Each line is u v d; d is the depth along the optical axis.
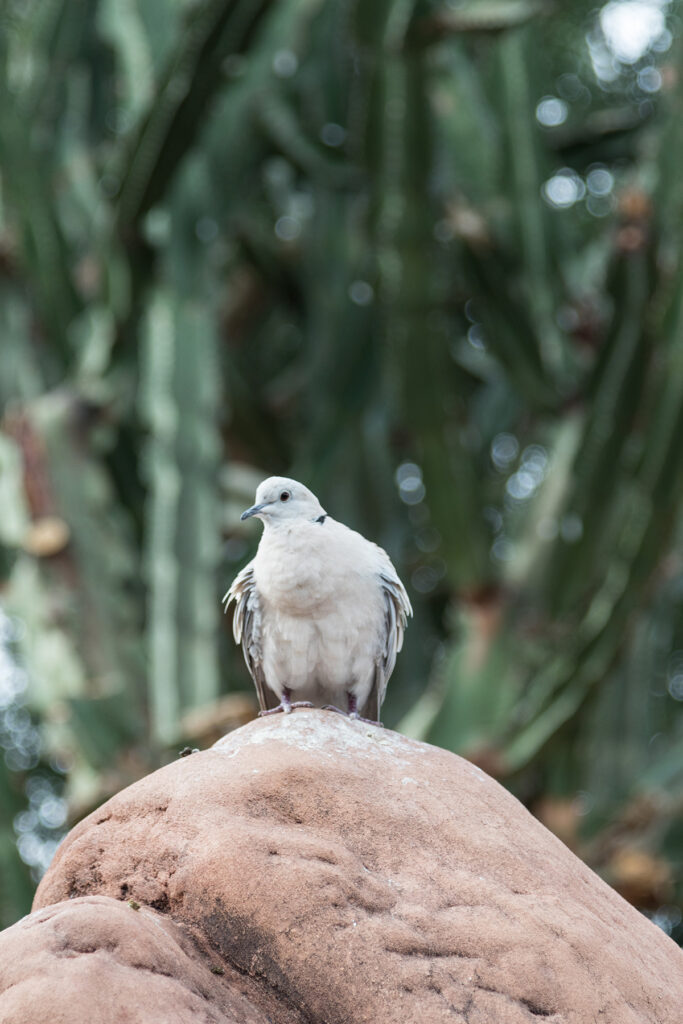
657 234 14.47
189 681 14.05
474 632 15.07
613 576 13.61
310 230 19.67
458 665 14.95
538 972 6.37
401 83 14.14
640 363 14.45
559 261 16.47
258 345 23.50
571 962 6.45
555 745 13.93
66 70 18.12
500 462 24.08
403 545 21.36
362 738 7.47
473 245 16.19
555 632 14.80
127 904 6.37
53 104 18.03
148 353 15.54
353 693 8.75
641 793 15.47
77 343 16.39
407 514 22.22
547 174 16.84
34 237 16.08
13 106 16.11
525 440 22.16
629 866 15.27
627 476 14.61
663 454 13.45
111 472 17.34
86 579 14.94
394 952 6.31
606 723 18.19
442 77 17.05
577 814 16.11
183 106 14.45
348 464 19.86
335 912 6.38
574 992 6.34
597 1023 6.28
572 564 14.88
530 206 16.36
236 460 21.89
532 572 15.19
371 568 8.42
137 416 17.05
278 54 17.72
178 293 15.75
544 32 21.16
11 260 16.27
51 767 23.83
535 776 16.08
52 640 14.73
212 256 16.30
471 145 16.67
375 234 14.84
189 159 16.53
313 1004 6.24
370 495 20.50
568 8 22.09
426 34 13.92
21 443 15.27
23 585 15.12
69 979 5.67
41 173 16.48
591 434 14.75
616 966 6.55
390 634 8.69
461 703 14.72
